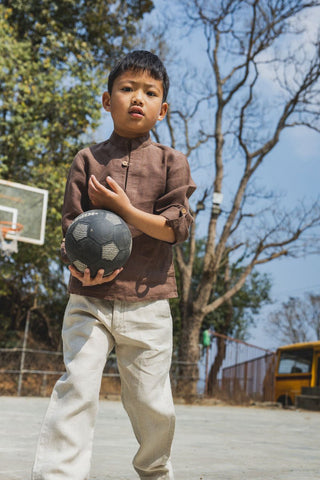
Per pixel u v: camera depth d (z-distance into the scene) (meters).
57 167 16.02
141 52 2.20
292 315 39.41
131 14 19.44
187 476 3.18
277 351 20.66
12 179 15.58
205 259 18.72
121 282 2.06
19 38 18.08
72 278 2.11
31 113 15.90
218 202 18.89
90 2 18.70
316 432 7.20
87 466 1.92
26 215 12.85
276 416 11.17
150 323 2.10
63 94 16.16
